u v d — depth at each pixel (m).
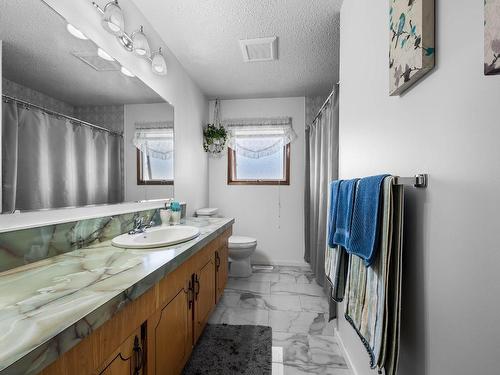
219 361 1.57
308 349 1.69
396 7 0.87
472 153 0.59
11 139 0.96
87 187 1.35
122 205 1.63
